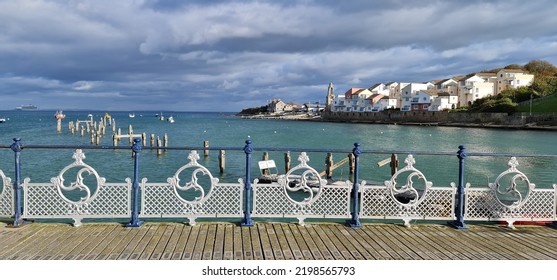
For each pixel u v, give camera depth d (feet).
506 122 278.67
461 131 245.65
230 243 17.79
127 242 17.66
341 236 19.16
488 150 135.23
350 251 17.21
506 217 21.44
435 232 20.17
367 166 86.63
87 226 19.81
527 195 21.49
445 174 77.15
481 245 18.37
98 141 142.20
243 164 89.45
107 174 74.23
